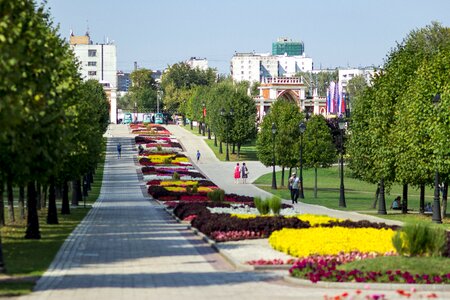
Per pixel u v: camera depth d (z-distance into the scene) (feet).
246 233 140.56
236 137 469.98
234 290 83.15
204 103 597.52
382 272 89.25
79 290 82.94
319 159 342.23
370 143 240.12
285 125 349.41
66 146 110.01
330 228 137.08
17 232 161.68
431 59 222.69
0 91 87.35
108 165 446.60
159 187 316.40
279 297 77.97
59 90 112.78
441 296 79.87
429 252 98.48
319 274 87.56
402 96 226.17
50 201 185.78
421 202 231.09
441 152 192.03
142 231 163.94
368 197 311.47
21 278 92.27
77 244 136.15
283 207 212.64
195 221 163.32
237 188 337.11
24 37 91.86
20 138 95.96
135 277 94.68
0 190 112.47
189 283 88.94
